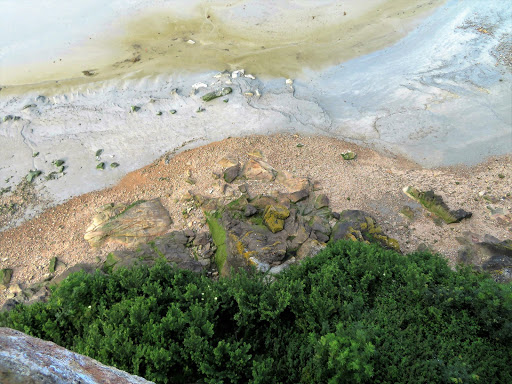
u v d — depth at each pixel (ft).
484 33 76.89
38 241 49.19
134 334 28.30
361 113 64.34
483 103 63.72
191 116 64.54
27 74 73.56
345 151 57.67
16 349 15.23
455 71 69.77
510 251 41.34
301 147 58.29
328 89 69.00
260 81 70.44
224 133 61.41
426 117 62.54
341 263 35.45
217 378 25.95
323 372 24.72
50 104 67.62
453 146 57.88
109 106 66.80
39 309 33.04
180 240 45.91
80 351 27.43
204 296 32.14
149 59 75.66
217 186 52.13
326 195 50.62
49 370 14.70
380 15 84.33
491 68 69.46
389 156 57.16
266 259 40.16
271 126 62.18
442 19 81.82
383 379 24.59
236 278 33.99
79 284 34.04
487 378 24.81
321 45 77.77
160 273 36.01
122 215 48.88
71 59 76.48
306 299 30.91
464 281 31.48
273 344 29.19
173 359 26.32
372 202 49.67
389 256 35.99
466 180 52.49
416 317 29.30
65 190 55.06
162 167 56.75
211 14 86.22
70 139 61.87
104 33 82.38
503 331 26.63
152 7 88.69
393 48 76.33
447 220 46.50
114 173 56.80
